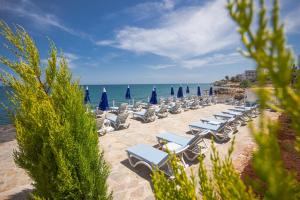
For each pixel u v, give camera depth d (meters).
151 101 16.75
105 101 12.91
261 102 0.72
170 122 12.36
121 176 5.63
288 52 0.65
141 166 6.24
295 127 0.75
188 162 6.35
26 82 3.23
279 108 0.73
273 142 0.74
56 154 2.77
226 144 7.95
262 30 0.67
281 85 0.68
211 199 1.49
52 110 2.94
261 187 0.98
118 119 10.50
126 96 18.19
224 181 1.37
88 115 3.41
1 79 3.04
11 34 3.13
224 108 17.89
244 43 0.72
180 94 20.83
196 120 12.94
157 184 1.56
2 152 7.63
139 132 10.14
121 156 7.04
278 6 0.64
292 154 4.17
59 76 3.26
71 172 2.92
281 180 0.73
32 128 3.03
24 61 3.26
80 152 2.96
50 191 2.84
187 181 1.53
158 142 7.88
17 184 5.40
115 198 4.67
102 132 9.45
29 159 3.11
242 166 5.41
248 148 7.18
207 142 8.31
